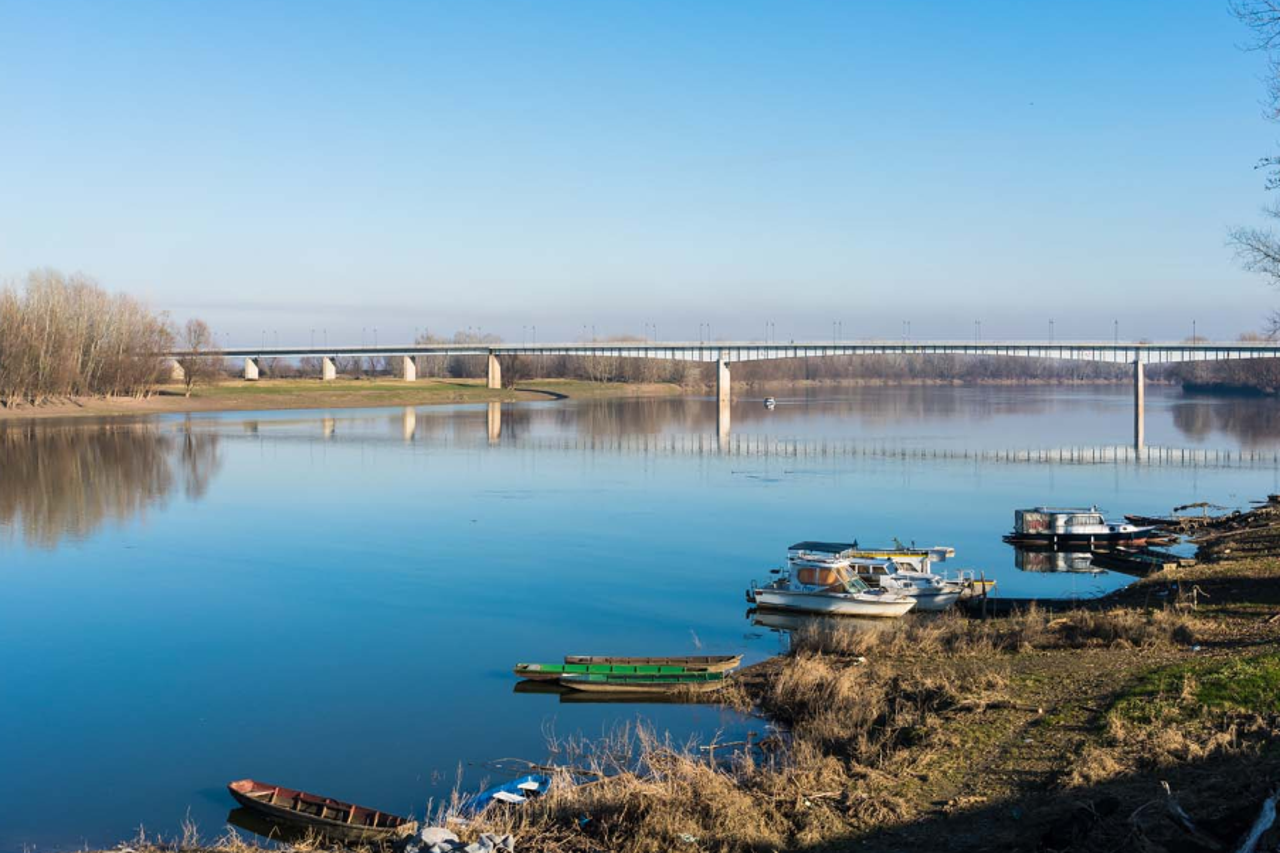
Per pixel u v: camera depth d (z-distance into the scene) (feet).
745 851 64.44
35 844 75.87
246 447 387.96
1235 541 184.14
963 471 312.50
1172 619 113.50
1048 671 97.91
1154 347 531.09
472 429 479.82
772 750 89.15
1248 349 515.50
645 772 84.58
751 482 287.69
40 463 323.78
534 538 204.23
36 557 185.06
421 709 104.99
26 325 512.63
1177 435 443.73
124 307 582.35
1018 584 165.58
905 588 148.25
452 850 65.51
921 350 596.29
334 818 76.48
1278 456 353.92
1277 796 56.80
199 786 86.43
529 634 134.41
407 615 144.36
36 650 127.13
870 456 357.00
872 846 63.31
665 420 546.67
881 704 93.15
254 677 116.06
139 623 140.26
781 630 136.15
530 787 82.02
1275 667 85.92
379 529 215.51
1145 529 202.69
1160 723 77.56
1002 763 74.28
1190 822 57.11
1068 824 60.70
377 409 638.94
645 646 128.77
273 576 169.68
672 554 187.52
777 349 633.20
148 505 247.09
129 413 545.85
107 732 99.19
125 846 74.02
